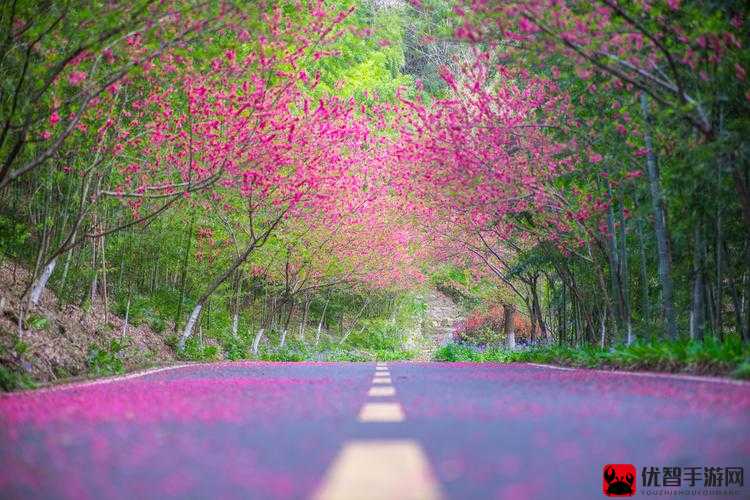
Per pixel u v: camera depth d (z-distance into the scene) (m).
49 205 16.88
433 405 7.50
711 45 11.88
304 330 45.88
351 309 51.38
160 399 8.67
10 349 13.99
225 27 13.83
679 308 18.59
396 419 6.41
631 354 15.50
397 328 51.84
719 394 8.45
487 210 22.31
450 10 14.22
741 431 5.53
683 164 12.96
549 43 12.98
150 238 24.42
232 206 25.17
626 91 15.23
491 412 6.80
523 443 5.04
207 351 26.19
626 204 20.34
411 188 24.58
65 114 14.50
